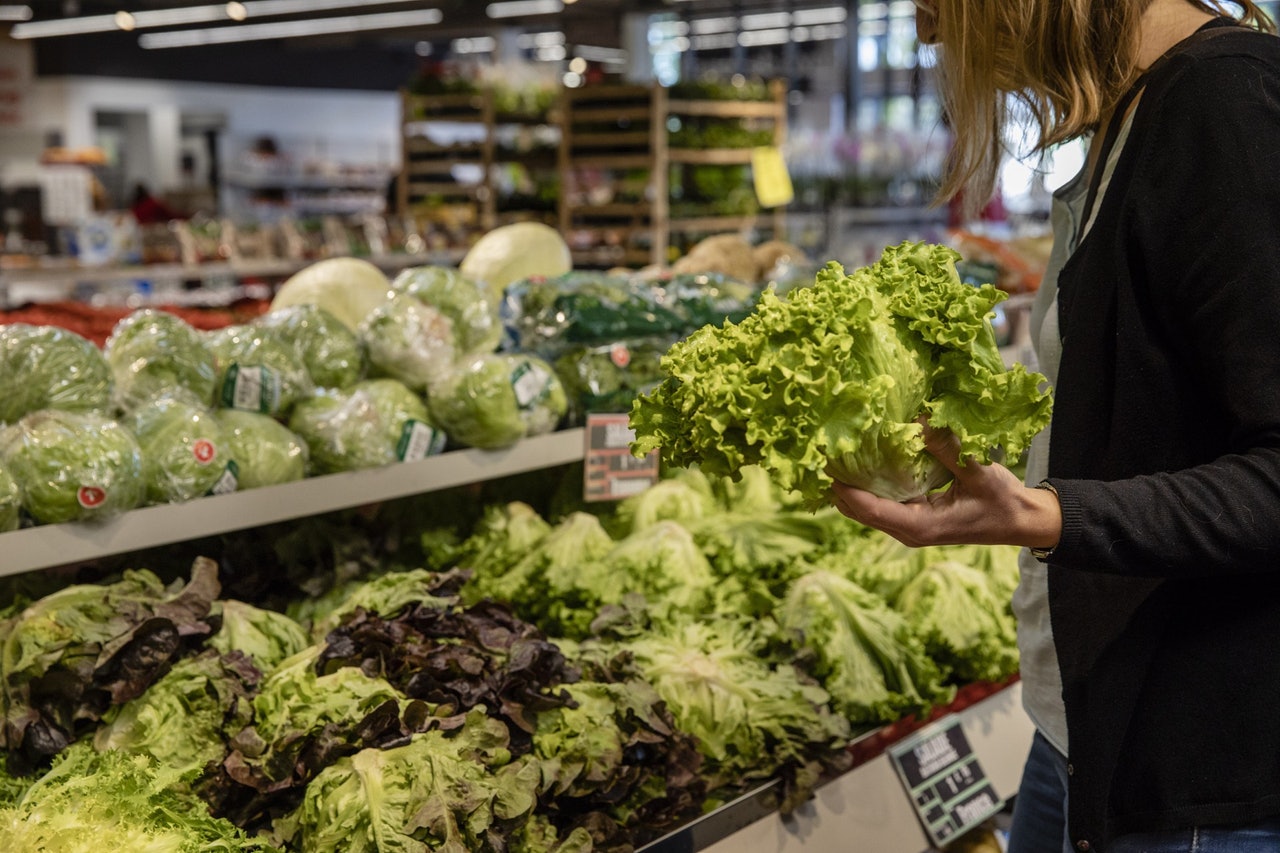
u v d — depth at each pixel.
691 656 2.32
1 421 2.27
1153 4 1.57
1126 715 1.53
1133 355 1.49
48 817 1.61
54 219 14.37
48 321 3.73
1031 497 1.37
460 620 2.16
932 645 2.66
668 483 3.06
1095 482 1.38
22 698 1.95
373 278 3.47
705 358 1.43
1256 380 1.33
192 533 2.28
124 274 7.99
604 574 2.60
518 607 2.67
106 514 2.14
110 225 9.20
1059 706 1.81
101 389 2.38
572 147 8.16
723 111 8.16
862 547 2.95
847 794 2.39
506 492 3.13
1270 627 1.45
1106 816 1.57
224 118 18.53
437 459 2.66
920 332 1.39
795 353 1.35
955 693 2.65
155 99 17.80
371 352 2.80
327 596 2.60
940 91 1.78
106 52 17.17
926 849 2.51
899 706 2.49
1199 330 1.39
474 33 15.11
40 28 15.45
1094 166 1.65
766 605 2.67
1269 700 1.44
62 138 16.97
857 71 16.12
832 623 2.53
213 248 8.46
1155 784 1.51
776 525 2.91
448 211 9.55
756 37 18.08
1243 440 1.36
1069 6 1.49
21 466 2.08
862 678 2.49
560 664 2.08
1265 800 1.45
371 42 19.12
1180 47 1.50
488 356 2.80
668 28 17.88
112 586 2.18
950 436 1.38
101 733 1.94
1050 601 1.66
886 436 1.35
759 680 2.32
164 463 2.26
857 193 10.34
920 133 10.72
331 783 1.78
